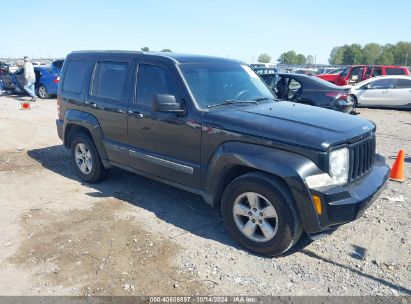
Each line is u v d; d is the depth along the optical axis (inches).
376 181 150.4
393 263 141.5
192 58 188.2
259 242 145.0
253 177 141.9
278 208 136.8
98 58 217.3
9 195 211.2
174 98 161.0
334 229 150.9
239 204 149.9
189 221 177.6
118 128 199.5
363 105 635.5
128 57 198.1
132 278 131.6
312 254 147.9
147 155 184.7
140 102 186.9
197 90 169.9
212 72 184.7
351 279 131.7
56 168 262.7
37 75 695.7
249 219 147.4
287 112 162.7
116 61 204.7
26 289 126.4
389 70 752.3
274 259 144.6
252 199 144.7
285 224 136.4
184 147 168.1
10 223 175.2
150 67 185.3
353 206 131.2
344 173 137.5
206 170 160.9
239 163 144.6
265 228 142.6
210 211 189.2
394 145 345.7
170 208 192.7
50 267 138.7
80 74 228.1
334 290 125.7
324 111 172.2
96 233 164.4
